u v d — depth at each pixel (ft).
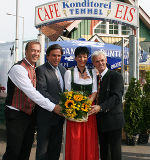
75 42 22.75
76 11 16.90
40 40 17.71
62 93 9.21
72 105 8.79
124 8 17.16
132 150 15.11
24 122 9.30
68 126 9.48
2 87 20.38
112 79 9.33
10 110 9.18
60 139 10.21
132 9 17.30
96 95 9.71
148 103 16.46
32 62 9.37
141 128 16.25
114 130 9.24
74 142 9.21
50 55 9.80
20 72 8.88
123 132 17.28
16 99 9.16
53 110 9.11
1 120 19.36
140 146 16.19
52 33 33.60
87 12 16.85
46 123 9.50
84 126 9.35
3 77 22.22
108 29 40.40
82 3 16.83
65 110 8.92
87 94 9.55
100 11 16.92
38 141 9.55
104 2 16.89
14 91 9.18
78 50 9.65
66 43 22.38
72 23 35.55
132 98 15.85
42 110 9.53
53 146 10.05
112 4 16.98
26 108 9.26
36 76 9.62
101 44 23.17
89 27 39.04
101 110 8.95
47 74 9.61
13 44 22.81
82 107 8.88
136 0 17.53
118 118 9.23
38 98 8.86
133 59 17.70
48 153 10.07
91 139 9.47
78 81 9.64
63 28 35.22
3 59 22.41
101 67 9.46
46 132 9.50
